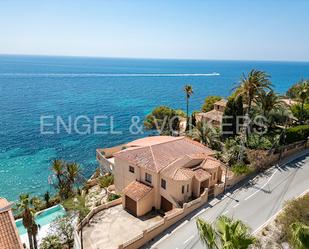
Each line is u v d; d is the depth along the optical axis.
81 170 53.06
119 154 38.38
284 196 33.44
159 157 35.81
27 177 55.19
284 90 185.25
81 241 25.39
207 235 14.84
